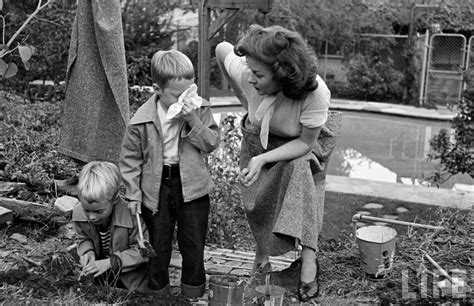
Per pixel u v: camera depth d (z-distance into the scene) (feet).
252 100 10.23
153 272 10.21
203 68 20.56
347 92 61.82
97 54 13.65
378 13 60.44
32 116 21.81
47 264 10.91
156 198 9.98
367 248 11.21
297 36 9.11
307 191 9.77
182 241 10.23
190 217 10.11
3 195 14.05
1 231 12.94
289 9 57.47
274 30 9.12
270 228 10.69
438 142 27.48
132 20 48.73
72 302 9.39
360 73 61.72
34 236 12.89
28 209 13.25
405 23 61.00
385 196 25.53
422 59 58.59
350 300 10.27
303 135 9.86
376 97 61.26
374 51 62.03
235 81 10.47
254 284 10.34
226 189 17.15
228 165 17.75
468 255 12.52
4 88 30.58
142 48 47.32
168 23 54.49
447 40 59.62
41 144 17.58
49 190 14.69
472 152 26.40
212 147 9.98
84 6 13.50
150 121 9.88
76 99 13.84
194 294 10.31
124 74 13.66
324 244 13.41
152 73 9.75
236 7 20.83
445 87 57.98
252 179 9.57
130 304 9.46
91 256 10.56
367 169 35.60
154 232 10.08
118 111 13.87
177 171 10.07
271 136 10.42
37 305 9.28
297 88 9.16
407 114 52.54
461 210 19.12
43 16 30.55
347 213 23.20
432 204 24.62
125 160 10.05
